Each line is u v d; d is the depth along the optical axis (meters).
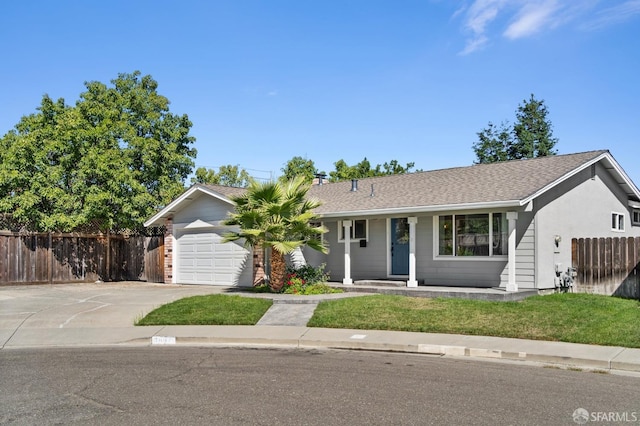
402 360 9.49
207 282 21.25
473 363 9.23
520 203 14.84
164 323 13.16
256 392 7.16
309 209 17.91
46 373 8.44
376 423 5.88
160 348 10.88
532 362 9.32
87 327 12.85
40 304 15.69
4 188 22.55
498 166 19.31
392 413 6.22
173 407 6.49
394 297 15.30
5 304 15.69
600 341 10.17
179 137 29.83
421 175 21.19
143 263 24.09
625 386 7.58
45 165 22.77
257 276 19.12
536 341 10.50
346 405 6.54
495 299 14.77
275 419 6.02
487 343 10.38
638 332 10.70
